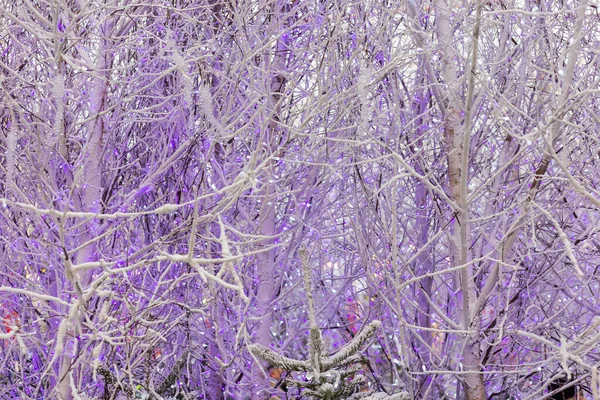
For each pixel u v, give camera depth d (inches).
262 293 293.1
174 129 286.8
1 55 258.5
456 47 266.2
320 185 300.7
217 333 260.8
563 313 295.4
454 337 285.7
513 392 282.4
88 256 245.4
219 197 274.4
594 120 248.5
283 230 306.7
